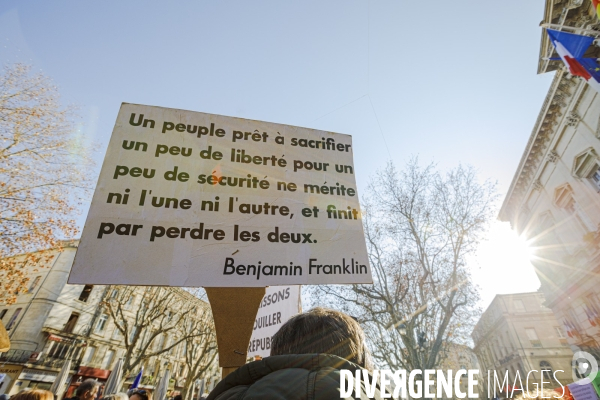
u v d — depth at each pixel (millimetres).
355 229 2660
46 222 11031
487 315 40531
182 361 30797
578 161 15547
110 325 24906
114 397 3750
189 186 2418
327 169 2947
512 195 22703
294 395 835
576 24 10414
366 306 12773
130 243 2059
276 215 2506
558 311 21125
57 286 22109
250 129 2926
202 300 20750
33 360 20281
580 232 16844
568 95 14984
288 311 4176
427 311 12453
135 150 2451
